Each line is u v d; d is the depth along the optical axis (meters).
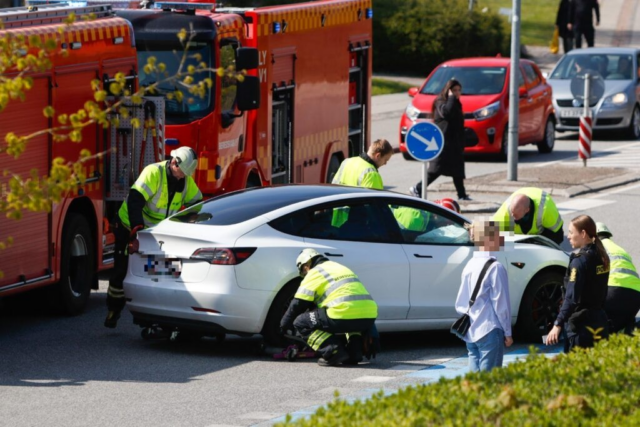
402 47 111.88
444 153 48.97
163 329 27.33
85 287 31.70
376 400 15.12
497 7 152.00
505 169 60.50
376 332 25.86
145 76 36.78
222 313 25.45
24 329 29.44
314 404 22.06
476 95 63.25
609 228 44.53
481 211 48.00
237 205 26.98
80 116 17.95
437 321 27.73
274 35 41.25
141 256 26.45
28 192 17.73
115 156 32.34
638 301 27.12
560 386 15.91
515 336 29.00
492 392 15.50
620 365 17.66
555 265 28.91
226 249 25.52
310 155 44.94
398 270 27.19
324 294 25.45
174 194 28.98
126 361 25.92
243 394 22.88
